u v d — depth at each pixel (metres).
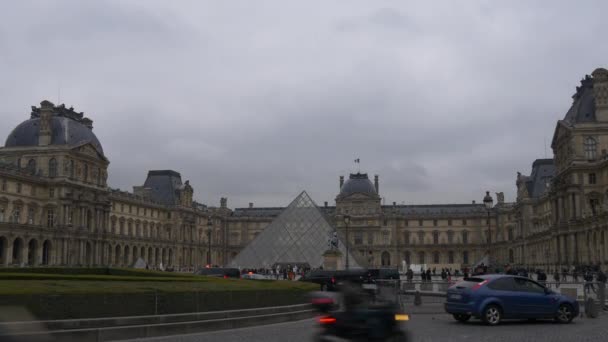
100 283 37.94
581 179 137.50
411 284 80.88
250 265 136.88
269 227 140.25
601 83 139.00
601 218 120.56
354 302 24.95
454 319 44.25
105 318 33.12
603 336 33.84
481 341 31.98
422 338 33.22
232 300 40.75
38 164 165.00
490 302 39.72
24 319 24.47
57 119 171.00
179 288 38.38
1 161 167.62
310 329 38.59
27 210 156.75
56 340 30.31
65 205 162.00
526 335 34.47
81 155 170.50
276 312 43.97
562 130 148.00
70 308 31.91
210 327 37.84
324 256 118.81
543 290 41.22
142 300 35.22
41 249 154.38
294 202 142.25
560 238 142.50
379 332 24.56
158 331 35.03
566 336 33.94
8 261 143.00
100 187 180.62
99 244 176.25
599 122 137.88
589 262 129.88
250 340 32.75
